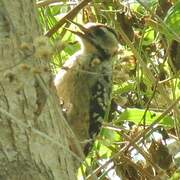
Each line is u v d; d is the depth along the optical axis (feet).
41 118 19.70
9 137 18.56
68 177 19.51
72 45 35.68
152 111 32.91
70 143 21.12
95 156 34.17
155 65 34.42
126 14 31.63
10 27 20.36
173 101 30.40
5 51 19.90
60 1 32.19
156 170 31.55
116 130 33.27
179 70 30.66
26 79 19.34
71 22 29.60
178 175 30.27
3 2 20.59
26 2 21.49
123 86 34.78
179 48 30.60
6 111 18.39
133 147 32.01
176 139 32.73
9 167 18.08
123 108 36.32
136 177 32.14
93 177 19.31
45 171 18.74
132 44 30.30
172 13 27.94
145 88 34.55
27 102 19.44
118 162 31.65
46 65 21.02
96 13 34.22
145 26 30.48
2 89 19.11
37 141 19.08
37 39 18.56
